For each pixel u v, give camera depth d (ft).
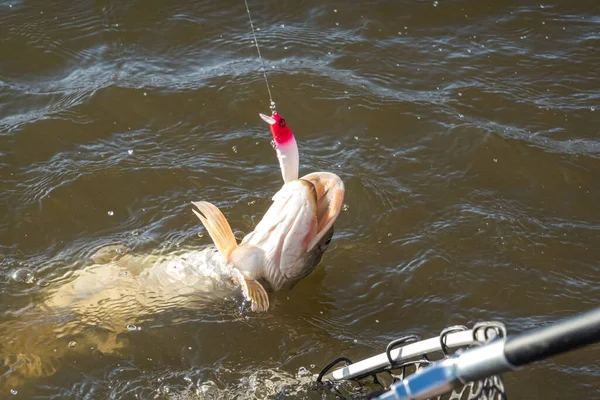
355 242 29.99
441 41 42.88
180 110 36.78
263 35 42.80
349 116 36.73
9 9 43.55
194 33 42.70
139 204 31.35
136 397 23.06
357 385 22.72
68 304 26.68
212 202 31.48
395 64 40.73
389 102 37.60
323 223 24.86
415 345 16.53
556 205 32.04
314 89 38.24
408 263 28.91
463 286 27.78
